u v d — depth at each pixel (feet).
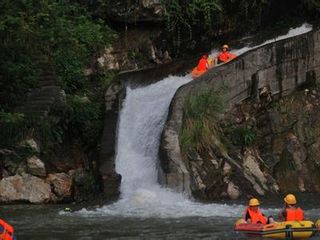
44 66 91.50
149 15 107.76
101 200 75.56
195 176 76.84
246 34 114.01
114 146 81.00
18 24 81.30
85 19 98.02
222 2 112.68
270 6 114.52
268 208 70.95
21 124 80.43
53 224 60.18
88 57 101.40
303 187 84.74
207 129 82.28
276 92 93.50
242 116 89.76
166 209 68.49
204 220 61.72
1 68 84.07
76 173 80.43
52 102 85.92
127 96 88.69
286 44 94.32
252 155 85.30
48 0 89.15
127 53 107.65
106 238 53.31
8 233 42.80
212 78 87.15
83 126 85.97
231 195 76.84
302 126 90.43
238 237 52.75
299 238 51.34
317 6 111.34
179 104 81.97
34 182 76.74
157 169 78.43
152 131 84.48
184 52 111.24
